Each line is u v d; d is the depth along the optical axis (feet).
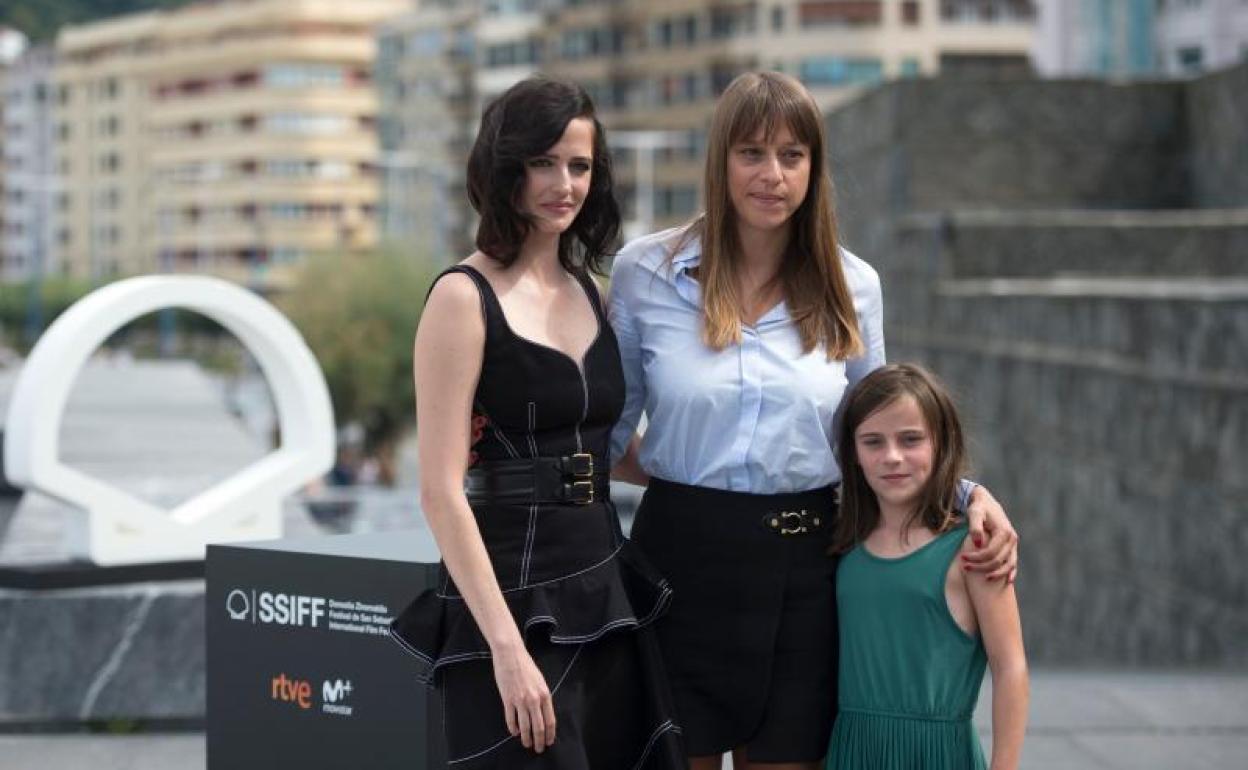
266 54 503.61
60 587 27.35
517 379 14.20
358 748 16.60
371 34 509.76
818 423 15.47
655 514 15.67
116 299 28.76
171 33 551.18
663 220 358.84
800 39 338.13
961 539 15.23
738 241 15.74
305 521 42.01
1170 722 28.58
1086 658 43.09
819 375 15.51
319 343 189.78
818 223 15.57
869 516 15.64
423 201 427.74
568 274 15.03
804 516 15.51
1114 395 41.11
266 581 17.13
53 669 27.25
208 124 526.57
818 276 15.69
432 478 14.01
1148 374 38.96
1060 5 151.02
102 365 258.78
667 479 15.64
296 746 16.98
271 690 17.12
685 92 355.15
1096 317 42.34
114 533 28.43
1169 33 145.28
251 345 30.73
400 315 192.54
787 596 15.48
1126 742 27.17
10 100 631.97
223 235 516.32
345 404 191.62
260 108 505.66
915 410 15.23
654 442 15.60
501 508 14.30
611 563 14.48
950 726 15.20
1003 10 336.70
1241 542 34.09
